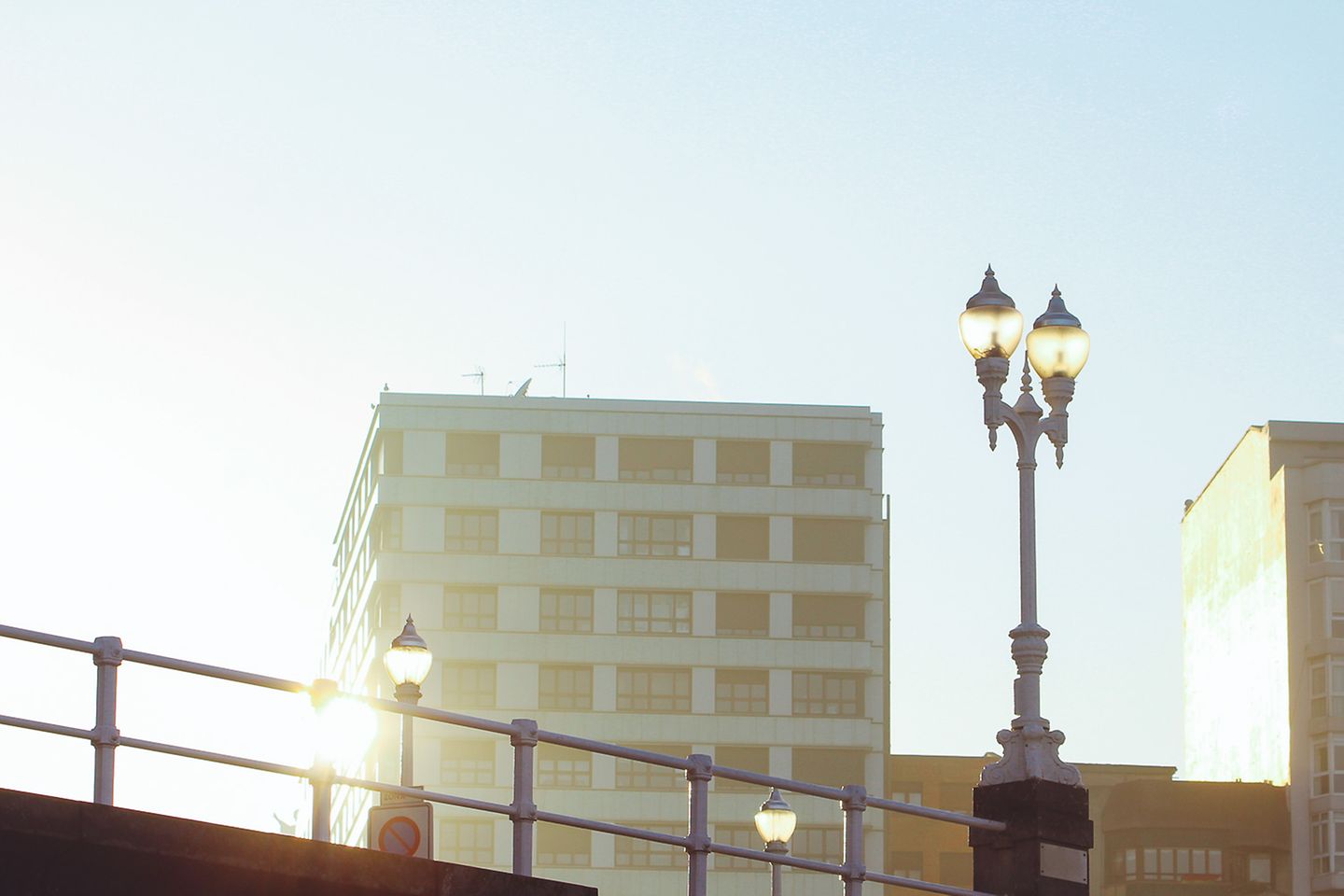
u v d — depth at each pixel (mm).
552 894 18094
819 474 121438
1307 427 106125
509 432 120375
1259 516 107375
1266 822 102500
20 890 15641
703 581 119438
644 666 118375
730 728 118000
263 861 16562
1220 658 114125
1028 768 22781
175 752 16703
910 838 117938
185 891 16328
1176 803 104062
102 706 16359
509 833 115688
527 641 118125
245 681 17109
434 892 17422
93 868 15961
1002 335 23391
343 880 16969
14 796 15469
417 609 118188
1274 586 105000
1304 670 102938
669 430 121000
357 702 17625
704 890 19328
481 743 116875
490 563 118750
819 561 120188
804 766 118000
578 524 119750
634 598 119250
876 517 120875
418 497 119125
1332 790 101562
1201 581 117938
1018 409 23891
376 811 24812
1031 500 23609
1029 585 23375
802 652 119000
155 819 16094
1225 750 112750
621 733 117312
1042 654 23156
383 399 120062
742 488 120750
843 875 20922
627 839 115875
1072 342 23812
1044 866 22438
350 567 132500
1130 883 104750
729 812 116562
